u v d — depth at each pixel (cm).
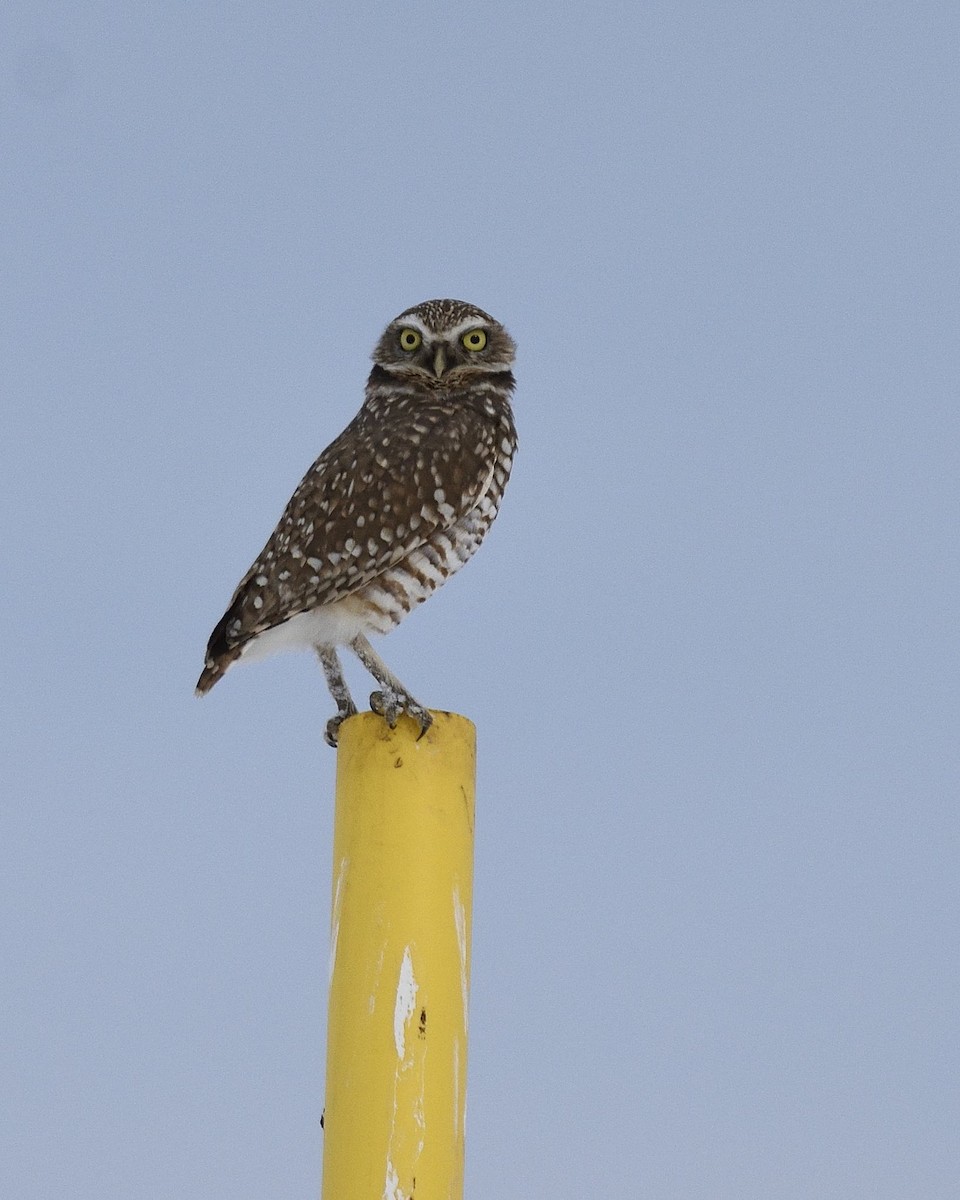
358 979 992
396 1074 969
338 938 1014
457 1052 993
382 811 1018
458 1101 987
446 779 1035
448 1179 968
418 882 1005
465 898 1029
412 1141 959
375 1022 979
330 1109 988
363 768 1033
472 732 1073
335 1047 994
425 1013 982
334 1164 972
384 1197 949
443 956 1000
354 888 1012
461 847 1034
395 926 995
